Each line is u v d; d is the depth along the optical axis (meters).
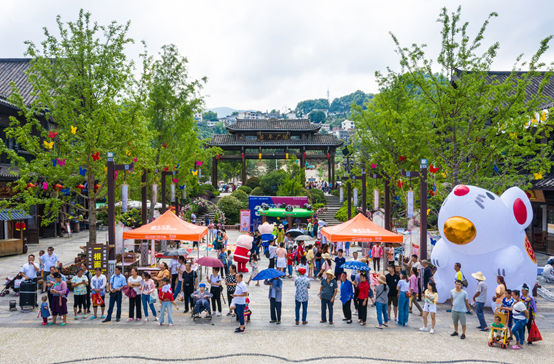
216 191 50.50
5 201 16.19
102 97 17.58
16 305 13.78
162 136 25.75
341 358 9.40
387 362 9.21
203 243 28.92
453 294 10.96
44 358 9.24
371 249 20.83
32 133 26.38
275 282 12.00
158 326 11.66
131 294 12.07
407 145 19.47
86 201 36.41
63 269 15.77
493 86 16.80
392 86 25.34
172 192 25.50
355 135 25.94
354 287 12.97
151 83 25.31
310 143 53.31
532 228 25.41
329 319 12.02
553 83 27.11
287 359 9.30
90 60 17.39
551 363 9.26
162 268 13.69
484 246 13.02
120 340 10.45
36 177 17.08
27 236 27.28
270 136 53.44
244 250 19.08
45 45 17.47
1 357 9.27
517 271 13.20
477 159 17.88
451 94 17.27
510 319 10.55
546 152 17.19
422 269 14.45
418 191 20.72
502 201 13.33
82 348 9.87
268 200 35.53
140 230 16.02
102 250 15.17
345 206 39.75
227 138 54.22
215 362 9.09
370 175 22.92
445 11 17.16
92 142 16.12
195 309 12.21
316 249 18.86
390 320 12.50
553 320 12.60
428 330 11.44
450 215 13.39
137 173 20.05
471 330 11.55
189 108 26.00
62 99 16.66
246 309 11.94
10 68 30.98
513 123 16.28
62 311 11.65
